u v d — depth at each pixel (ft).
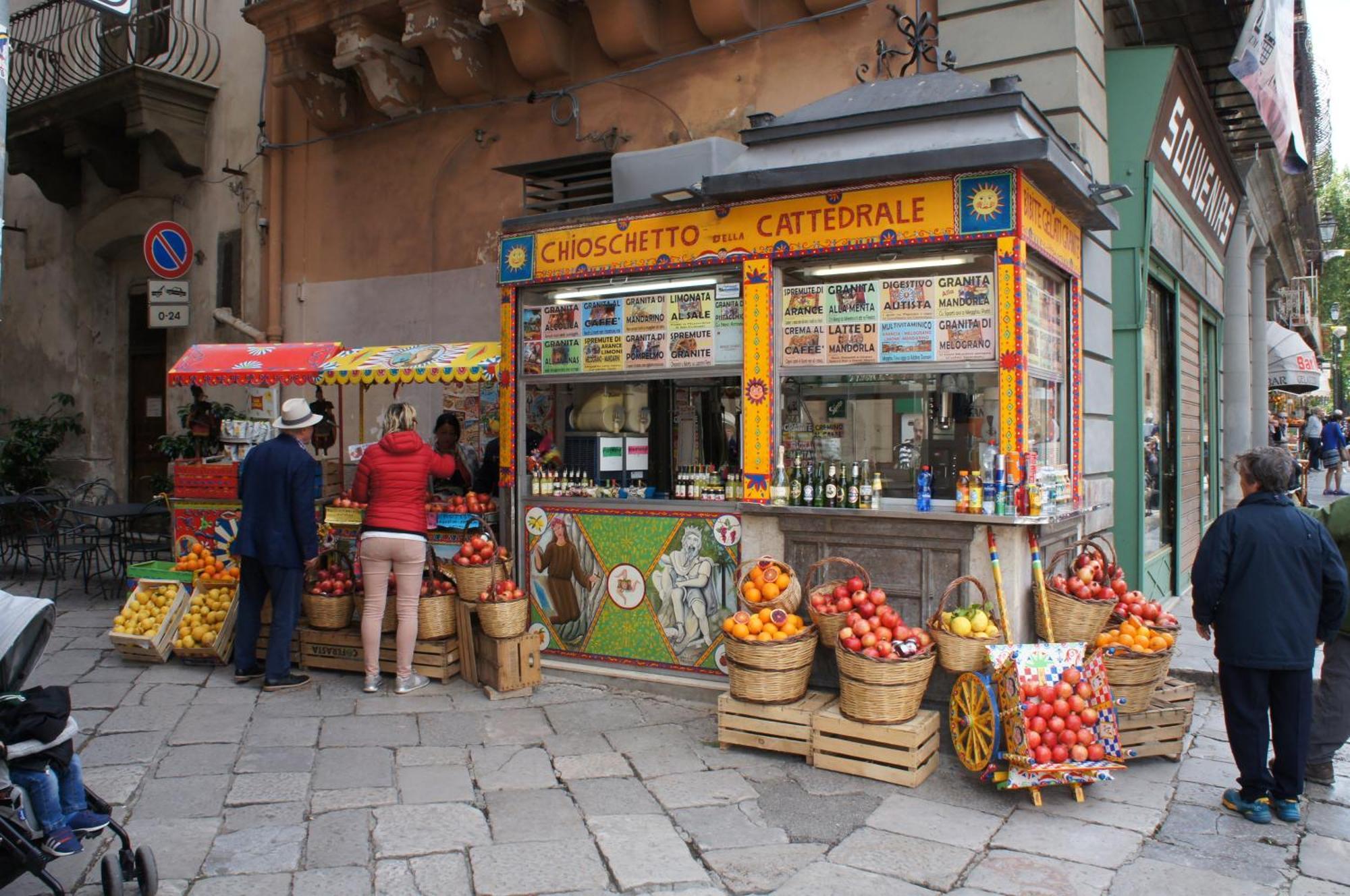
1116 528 23.66
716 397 19.70
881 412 18.08
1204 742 17.26
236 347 26.25
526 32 27.84
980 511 16.43
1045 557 17.70
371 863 12.32
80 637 24.40
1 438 44.86
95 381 42.52
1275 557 13.60
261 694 19.61
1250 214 43.65
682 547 19.40
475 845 12.83
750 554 18.54
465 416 30.68
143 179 39.93
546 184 28.55
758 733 16.20
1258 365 49.70
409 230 32.19
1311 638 13.56
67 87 40.14
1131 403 23.44
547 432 21.80
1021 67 21.54
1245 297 43.19
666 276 19.92
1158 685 16.11
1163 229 26.03
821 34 24.38
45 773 10.77
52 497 34.01
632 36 26.48
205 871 12.05
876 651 15.06
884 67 23.35
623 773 15.46
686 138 26.48
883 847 12.78
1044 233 17.90
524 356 21.76
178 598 22.08
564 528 20.85
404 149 32.32
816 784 15.01
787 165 17.95
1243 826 13.65
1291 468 13.92
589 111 28.25
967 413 17.37
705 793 14.62
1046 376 18.62
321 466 26.07
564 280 20.92
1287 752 13.71
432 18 28.30
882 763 15.16
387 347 25.08
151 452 40.93
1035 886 11.78
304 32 31.32
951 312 17.17
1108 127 23.70
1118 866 12.32
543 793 14.64
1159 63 23.09
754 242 18.57
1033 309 17.92
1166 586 28.45
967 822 13.62
